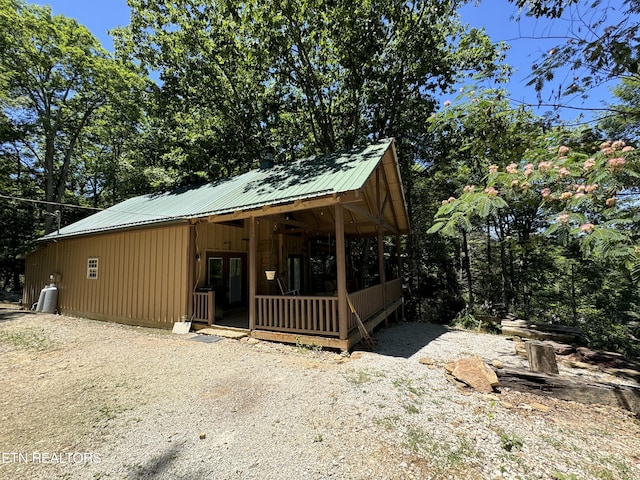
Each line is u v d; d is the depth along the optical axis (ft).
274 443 9.04
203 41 44.19
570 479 7.59
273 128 51.16
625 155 9.79
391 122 43.91
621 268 10.62
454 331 28.02
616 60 10.63
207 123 51.08
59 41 55.06
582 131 14.43
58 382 13.67
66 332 23.73
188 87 48.60
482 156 18.30
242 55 41.73
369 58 37.68
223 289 29.76
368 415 10.70
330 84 45.29
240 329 22.03
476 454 8.59
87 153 70.59
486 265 50.03
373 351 19.22
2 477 7.60
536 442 9.30
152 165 65.51
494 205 12.10
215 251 28.19
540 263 42.06
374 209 27.04
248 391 12.64
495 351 20.20
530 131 16.12
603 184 10.11
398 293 36.14
